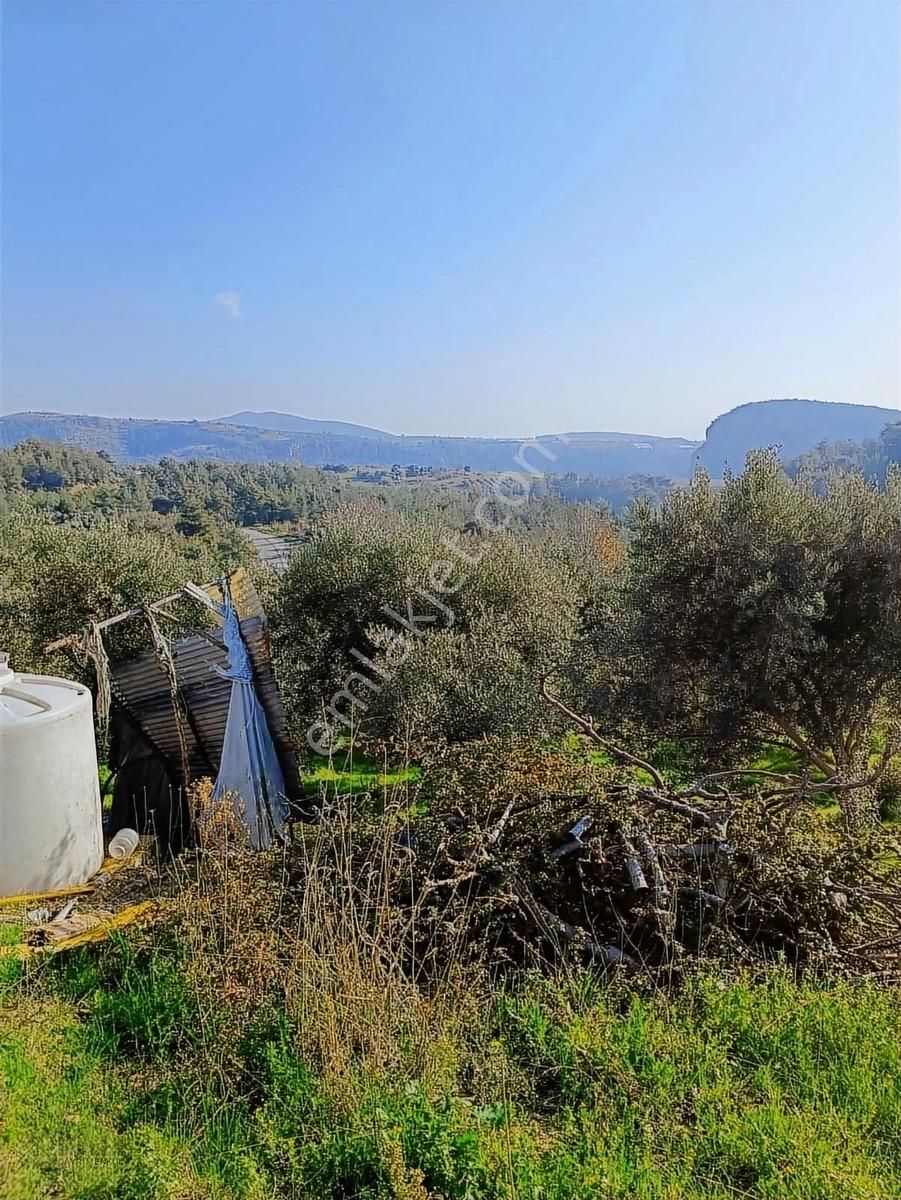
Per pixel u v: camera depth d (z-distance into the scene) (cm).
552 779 536
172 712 781
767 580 807
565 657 1048
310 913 454
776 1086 345
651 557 902
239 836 566
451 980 422
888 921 493
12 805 559
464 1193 286
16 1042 376
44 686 672
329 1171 300
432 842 512
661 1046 367
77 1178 293
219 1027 386
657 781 548
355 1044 374
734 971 436
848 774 805
